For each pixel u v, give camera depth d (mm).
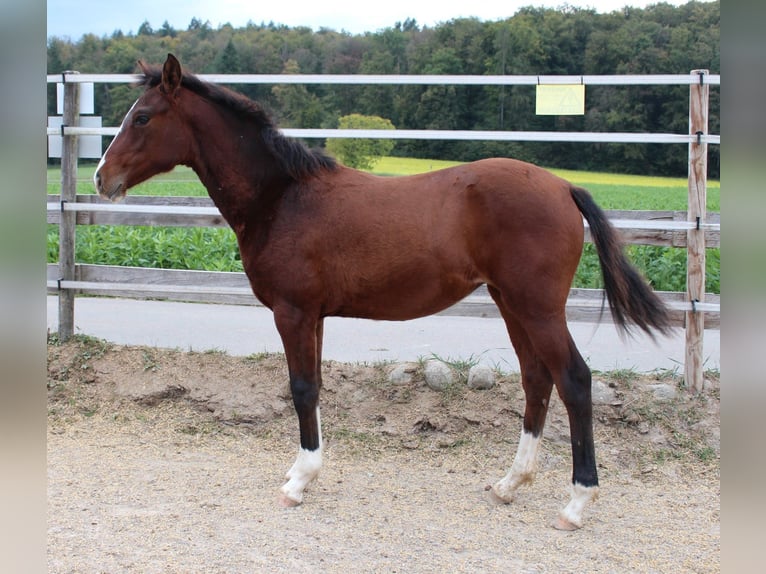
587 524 3734
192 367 5539
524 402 5008
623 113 23812
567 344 3635
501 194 3645
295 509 3859
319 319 4145
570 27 25391
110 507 3816
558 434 4832
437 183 3830
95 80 5773
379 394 5211
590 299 5340
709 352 6664
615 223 5109
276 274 3898
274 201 3953
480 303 5434
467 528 3666
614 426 4867
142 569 3133
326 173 3998
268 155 3971
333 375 5359
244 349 6699
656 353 6750
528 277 3600
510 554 3373
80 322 7879
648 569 3238
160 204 6516
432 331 7797
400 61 27062
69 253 5914
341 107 23797
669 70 23672
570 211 3721
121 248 10578
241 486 4180
